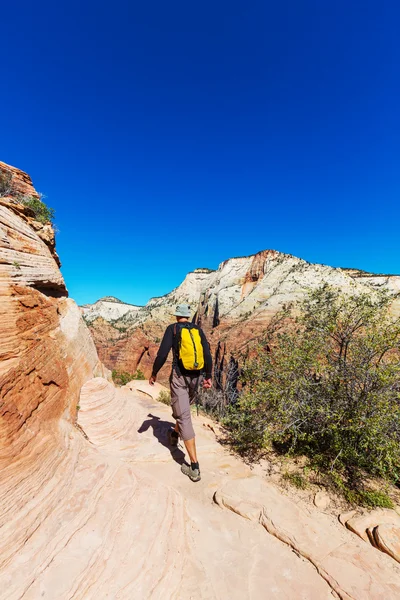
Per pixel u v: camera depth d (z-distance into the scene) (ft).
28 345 12.16
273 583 7.28
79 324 22.62
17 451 8.63
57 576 6.02
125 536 7.55
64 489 8.63
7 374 9.55
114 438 14.74
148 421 17.79
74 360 18.11
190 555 7.92
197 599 6.61
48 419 11.61
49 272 19.52
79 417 15.31
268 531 9.30
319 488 12.12
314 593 7.06
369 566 7.84
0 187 22.45
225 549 8.38
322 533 9.19
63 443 10.94
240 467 13.62
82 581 6.10
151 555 7.25
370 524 9.68
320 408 14.44
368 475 13.19
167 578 6.89
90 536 7.23
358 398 14.42
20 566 5.97
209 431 18.35
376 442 12.70
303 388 15.92
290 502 10.80
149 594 6.36
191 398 12.49
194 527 9.09
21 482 7.92
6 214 16.31
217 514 10.04
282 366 17.11
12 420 9.05
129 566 6.80
